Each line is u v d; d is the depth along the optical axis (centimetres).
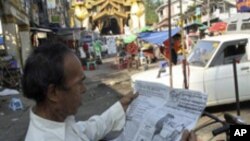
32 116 152
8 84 1641
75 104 153
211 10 3828
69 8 6159
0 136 884
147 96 195
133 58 2402
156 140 174
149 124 181
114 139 196
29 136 149
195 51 957
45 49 150
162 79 863
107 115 196
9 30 1920
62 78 148
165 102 181
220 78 873
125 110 199
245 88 882
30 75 148
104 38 4744
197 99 166
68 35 3469
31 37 2622
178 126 166
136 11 6588
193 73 868
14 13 1955
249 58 891
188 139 160
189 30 3219
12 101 1191
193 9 3944
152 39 1988
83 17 6619
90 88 1534
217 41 907
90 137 189
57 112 152
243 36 903
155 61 2534
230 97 879
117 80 1766
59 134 149
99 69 2616
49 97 149
